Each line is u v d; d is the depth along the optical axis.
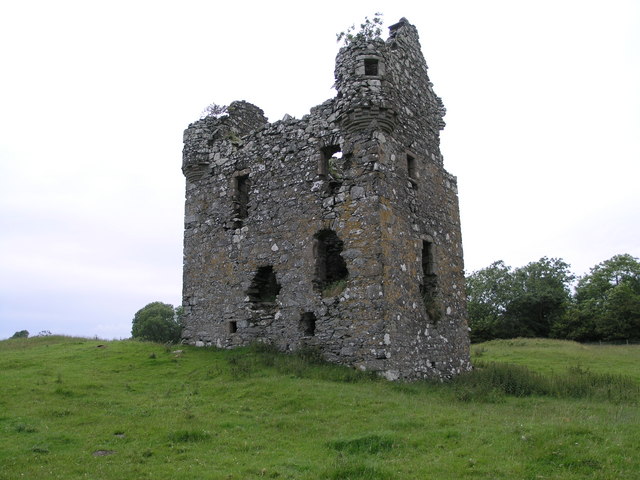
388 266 16.22
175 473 7.93
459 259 21.41
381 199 16.52
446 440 9.09
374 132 16.92
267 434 10.00
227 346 19.19
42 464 8.38
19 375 14.83
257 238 19.27
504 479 7.25
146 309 51.78
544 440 8.56
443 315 19.23
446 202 21.08
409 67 19.81
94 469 8.13
